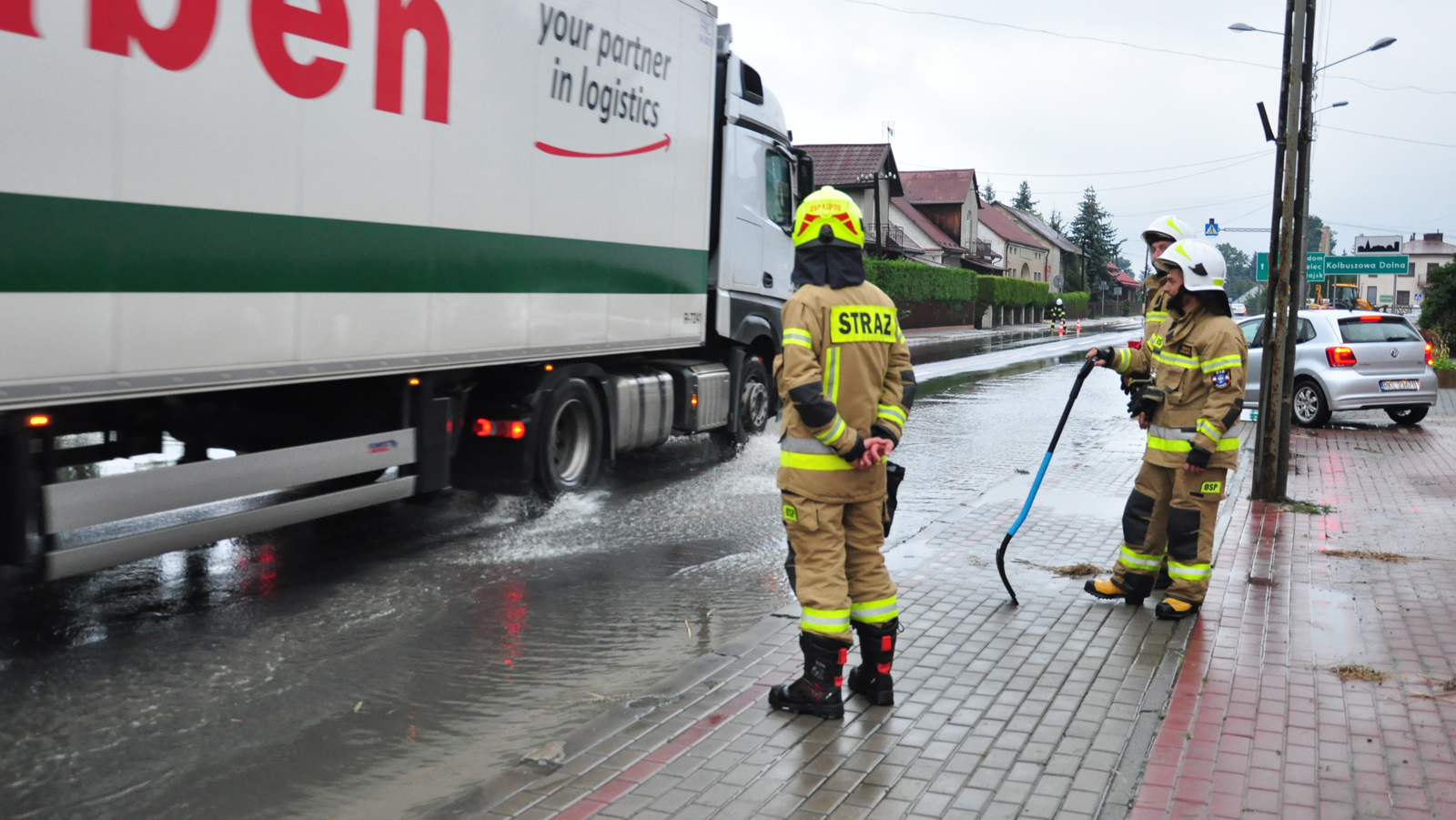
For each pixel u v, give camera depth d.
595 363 8.88
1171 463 5.54
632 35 8.20
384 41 5.93
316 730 4.26
